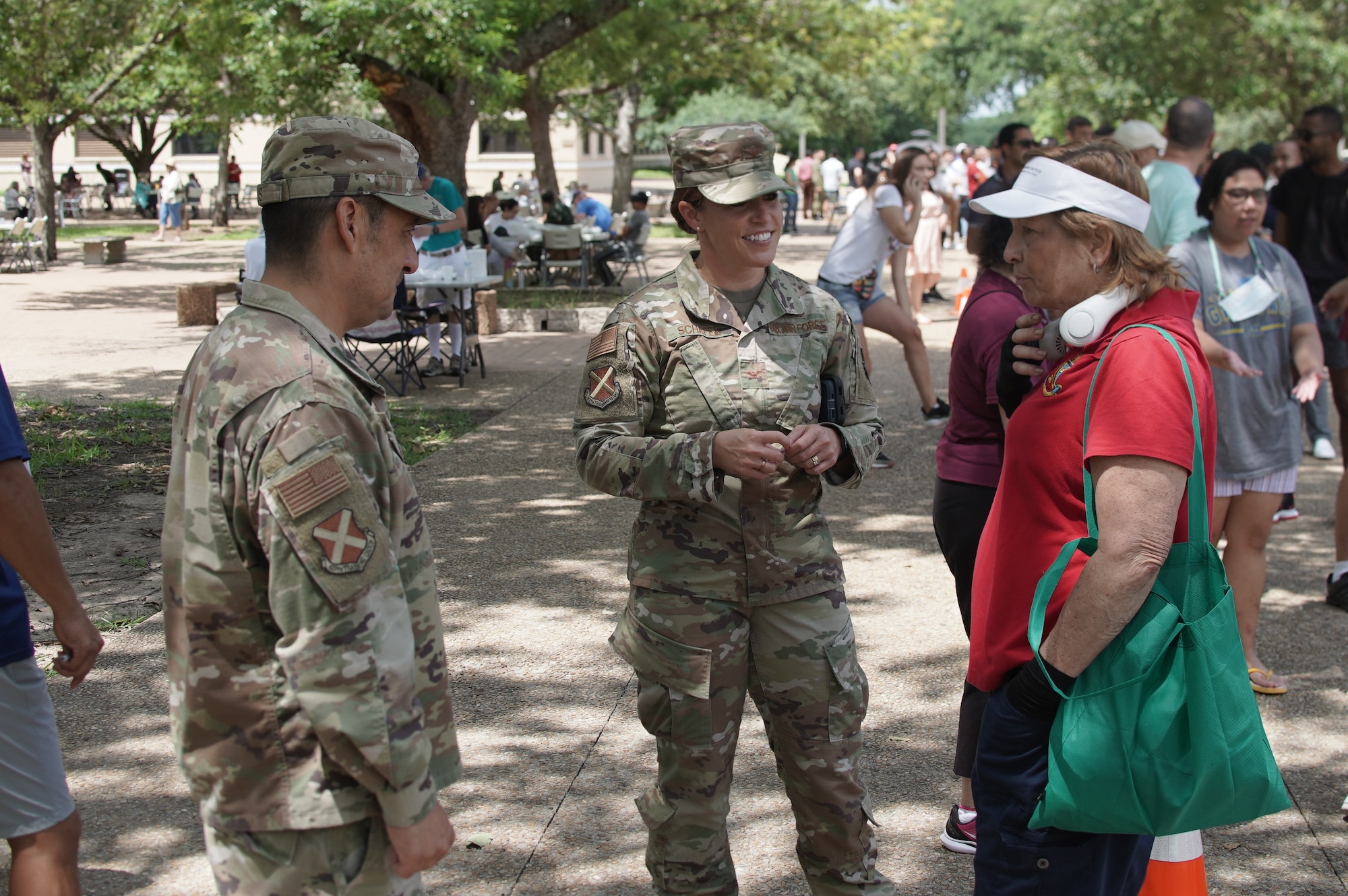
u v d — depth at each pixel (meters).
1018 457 2.48
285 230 1.93
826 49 24.28
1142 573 2.19
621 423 2.70
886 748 4.00
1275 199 7.44
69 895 2.56
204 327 14.33
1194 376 2.31
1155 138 6.76
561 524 6.44
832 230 30.69
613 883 3.19
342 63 15.14
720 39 23.75
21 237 20.86
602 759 3.87
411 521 1.99
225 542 1.83
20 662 2.50
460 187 17.27
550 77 26.36
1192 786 2.23
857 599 5.38
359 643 1.79
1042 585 2.31
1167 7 24.91
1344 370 6.61
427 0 14.31
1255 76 26.33
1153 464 2.21
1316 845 3.44
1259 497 4.41
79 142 45.19
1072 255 2.42
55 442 8.27
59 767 2.59
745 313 2.74
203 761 1.87
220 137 23.22
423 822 1.86
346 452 1.81
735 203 2.57
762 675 2.72
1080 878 2.40
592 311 14.22
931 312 15.45
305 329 1.90
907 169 8.30
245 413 1.81
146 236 29.88
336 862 1.88
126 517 6.57
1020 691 2.36
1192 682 2.24
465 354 11.19
